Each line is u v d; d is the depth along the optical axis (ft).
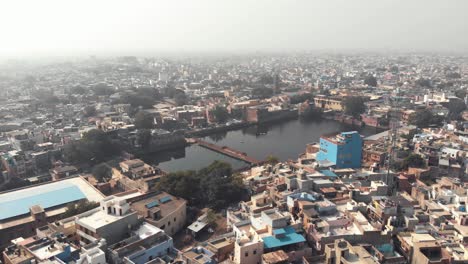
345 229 306.55
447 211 345.72
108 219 305.73
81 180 482.28
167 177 429.38
